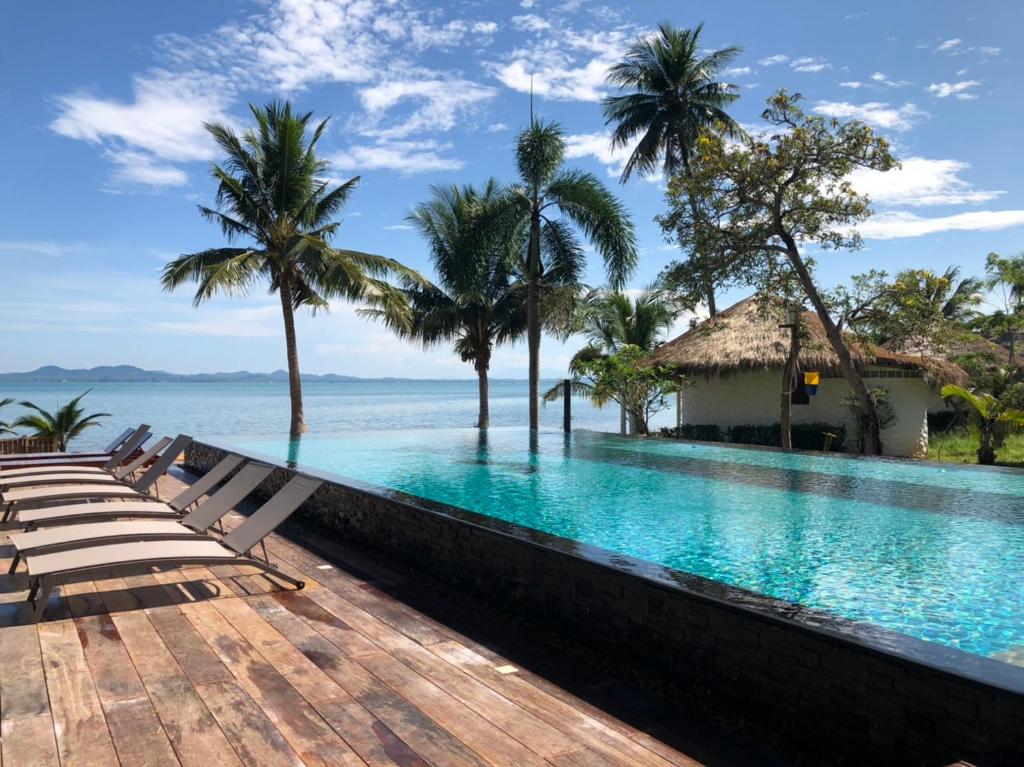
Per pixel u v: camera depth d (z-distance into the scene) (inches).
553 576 169.6
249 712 116.3
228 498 231.0
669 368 683.4
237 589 190.1
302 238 645.9
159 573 203.3
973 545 256.8
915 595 199.3
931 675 99.2
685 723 122.3
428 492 372.5
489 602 190.2
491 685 132.8
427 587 202.5
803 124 500.1
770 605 128.3
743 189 511.8
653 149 938.1
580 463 478.0
